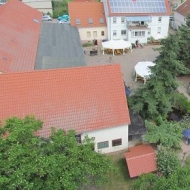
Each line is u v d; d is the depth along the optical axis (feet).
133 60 171.94
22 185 59.52
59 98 92.79
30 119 70.23
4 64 110.93
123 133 98.48
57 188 61.05
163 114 111.86
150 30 197.77
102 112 94.73
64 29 176.24
